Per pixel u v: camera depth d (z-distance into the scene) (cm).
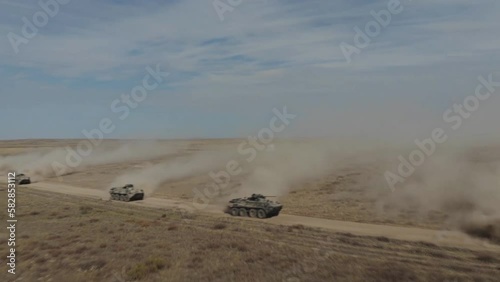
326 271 1653
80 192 5531
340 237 2438
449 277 1575
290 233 2594
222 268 1712
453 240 2339
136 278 1620
